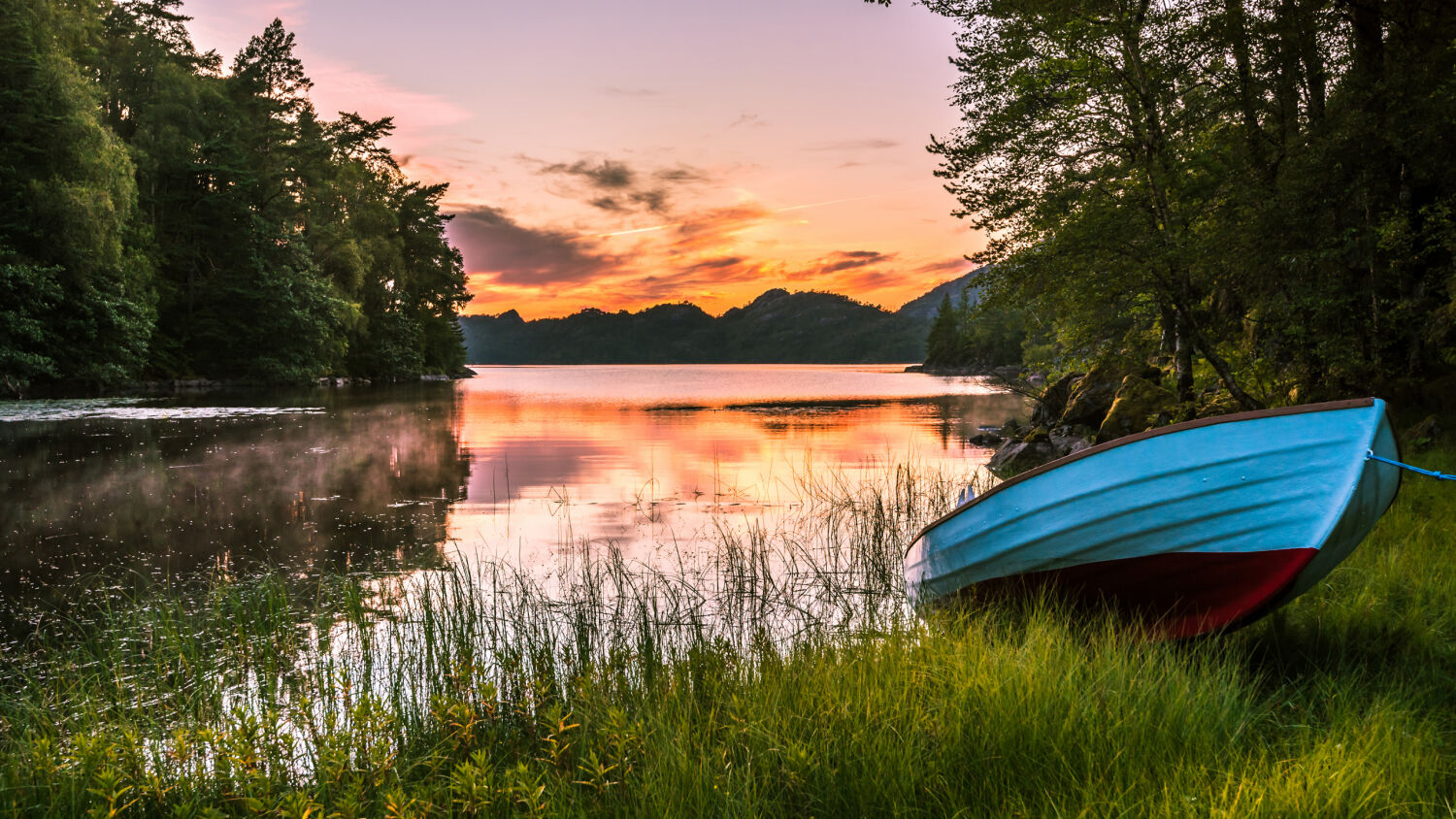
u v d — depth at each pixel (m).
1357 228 12.52
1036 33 12.11
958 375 92.62
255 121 55.59
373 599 6.62
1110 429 15.02
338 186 59.53
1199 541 4.37
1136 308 13.02
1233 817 2.56
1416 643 4.31
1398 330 13.23
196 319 48.25
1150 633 4.64
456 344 92.38
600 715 3.74
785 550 8.45
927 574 6.00
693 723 3.73
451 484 12.98
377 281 65.44
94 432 20.97
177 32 54.16
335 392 46.00
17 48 35.41
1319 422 3.99
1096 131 11.31
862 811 2.89
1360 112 12.30
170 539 9.03
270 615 5.80
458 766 3.17
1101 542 4.69
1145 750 3.11
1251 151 13.11
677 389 55.41
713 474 14.20
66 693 4.59
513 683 4.32
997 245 12.15
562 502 11.44
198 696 4.40
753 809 2.88
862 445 18.80
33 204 34.44
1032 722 3.27
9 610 6.42
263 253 49.56
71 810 3.07
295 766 3.64
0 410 27.70
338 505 11.20
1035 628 4.42
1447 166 12.35
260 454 16.72
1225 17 11.66
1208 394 15.30
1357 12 13.84
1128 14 11.40
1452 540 6.22
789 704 3.69
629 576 7.29
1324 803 2.63
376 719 3.65
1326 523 3.94
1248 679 4.04
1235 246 11.45
